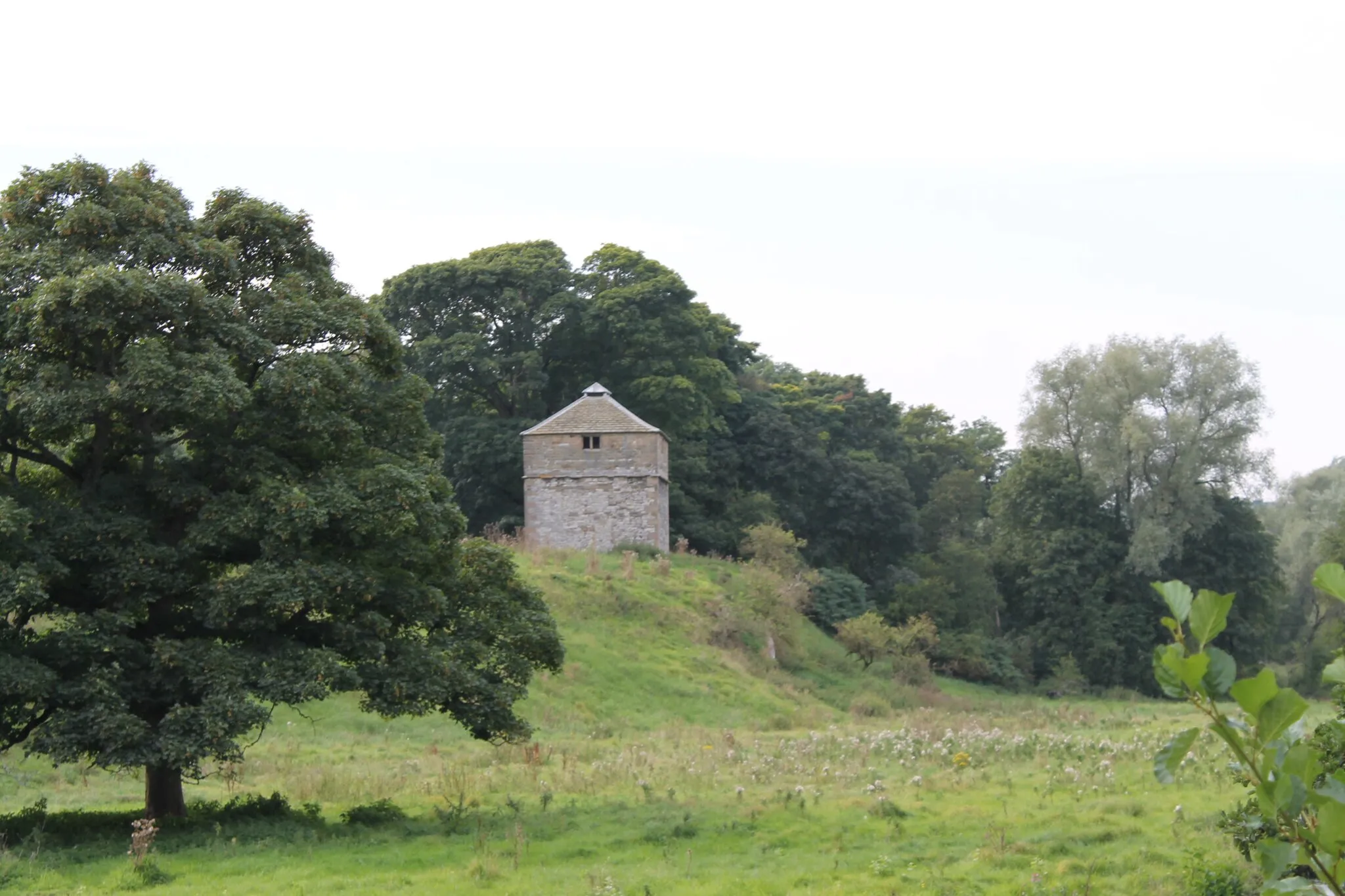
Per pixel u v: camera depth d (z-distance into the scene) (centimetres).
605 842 2283
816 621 8175
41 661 2439
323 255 2888
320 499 2533
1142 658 8444
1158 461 8644
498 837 2369
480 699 2750
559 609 6206
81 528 2431
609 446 7812
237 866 2100
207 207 2814
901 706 6544
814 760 3559
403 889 1898
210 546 2572
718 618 6669
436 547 2845
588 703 5219
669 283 9362
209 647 2475
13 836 2403
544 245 9700
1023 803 2622
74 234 2514
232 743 2362
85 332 2359
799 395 11475
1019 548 9269
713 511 9475
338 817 2727
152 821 2320
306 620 2675
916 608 8506
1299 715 535
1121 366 8706
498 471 8700
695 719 5344
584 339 9356
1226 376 8594
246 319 2628
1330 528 9919
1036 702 7300
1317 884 584
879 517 9750
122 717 2291
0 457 2644
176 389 2359
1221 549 8788
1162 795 2642
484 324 9206
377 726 4372
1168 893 1755
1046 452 9225
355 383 2709
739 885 1862
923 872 1939
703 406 9394
